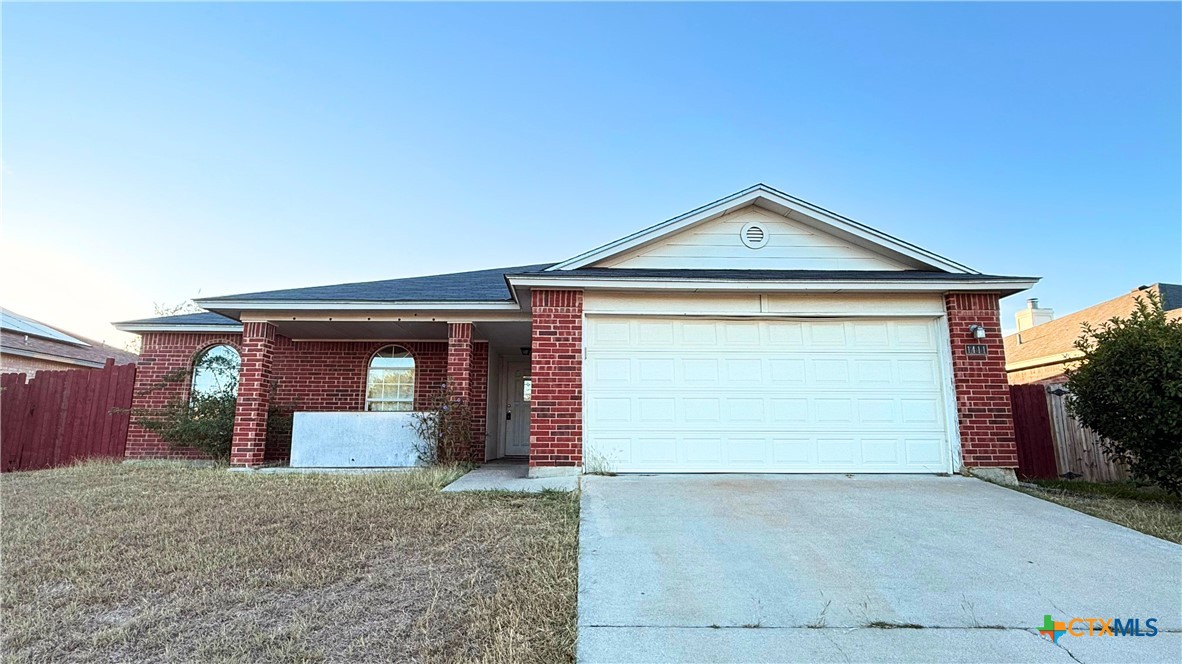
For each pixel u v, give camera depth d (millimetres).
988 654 3129
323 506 6188
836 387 8117
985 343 8039
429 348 12172
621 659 3051
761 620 3490
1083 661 3061
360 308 9711
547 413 7859
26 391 11422
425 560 4520
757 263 9242
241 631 3379
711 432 7965
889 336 8273
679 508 5910
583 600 3740
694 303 8266
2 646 3234
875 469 7871
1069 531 5270
